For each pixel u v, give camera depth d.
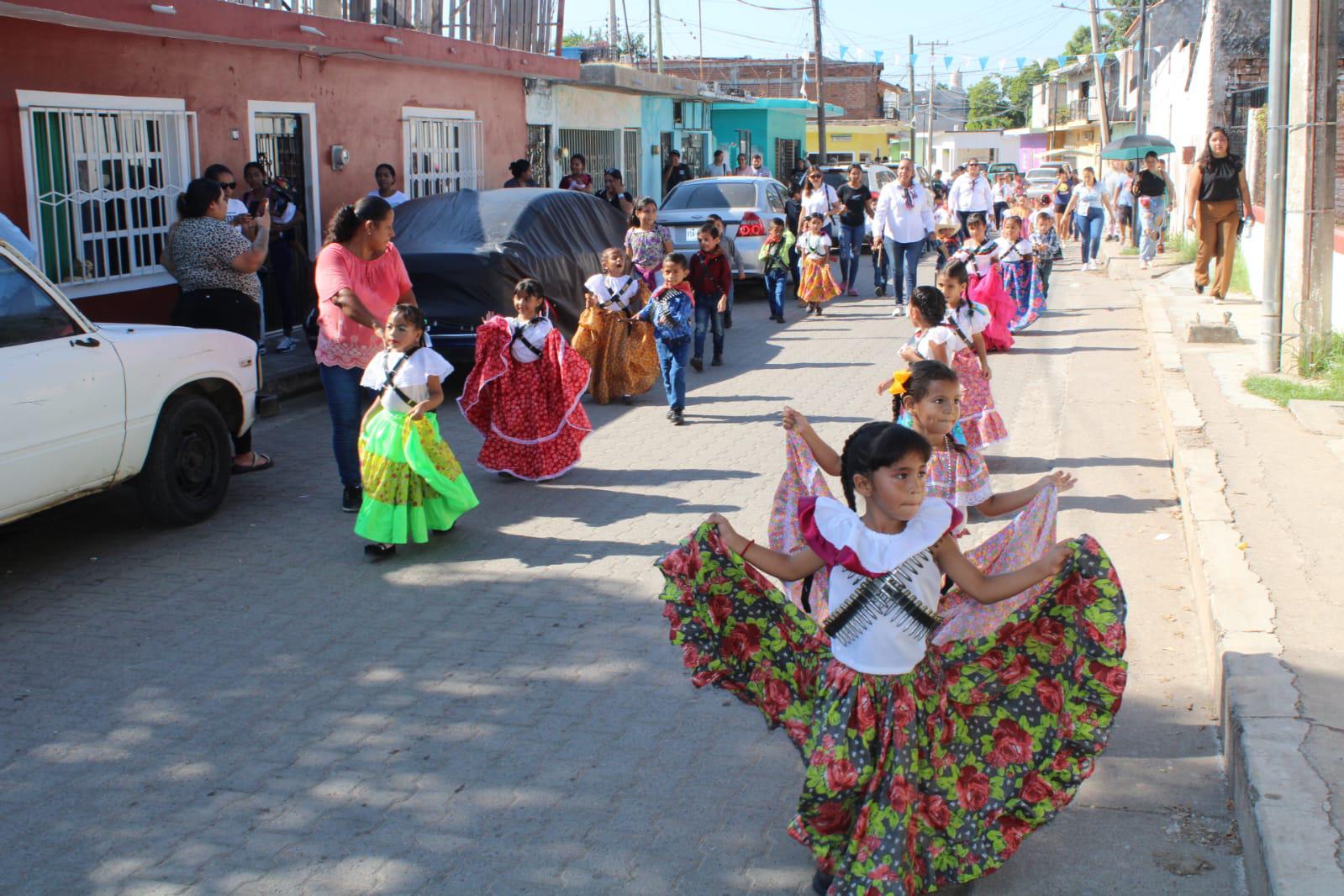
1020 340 14.05
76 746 4.78
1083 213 22.45
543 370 8.36
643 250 12.53
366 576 6.63
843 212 18.53
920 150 85.88
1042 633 3.66
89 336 6.71
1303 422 8.05
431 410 6.82
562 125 22.14
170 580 6.60
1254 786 3.64
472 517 7.68
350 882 3.87
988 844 3.61
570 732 4.82
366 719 4.97
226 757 4.68
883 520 3.50
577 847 4.02
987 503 4.49
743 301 18.73
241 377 7.95
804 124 42.34
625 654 5.55
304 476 8.73
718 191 19.16
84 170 11.12
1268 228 9.88
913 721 3.47
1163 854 3.83
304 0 13.62
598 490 8.22
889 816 3.40
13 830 4.20
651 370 11.09
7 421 6.07
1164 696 4.91
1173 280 17.81
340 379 7.63
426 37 15.66
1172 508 7.34
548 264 11.86
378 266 7.75
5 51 10.15
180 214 9.53
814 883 3.71
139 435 6.99
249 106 13.14
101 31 11.09
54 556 7.01
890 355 13.27
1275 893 3.16
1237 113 23.77
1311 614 4.89
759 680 3.74
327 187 14.65
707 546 3.67
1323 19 9.22
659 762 4.57
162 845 4.10
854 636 3.46
